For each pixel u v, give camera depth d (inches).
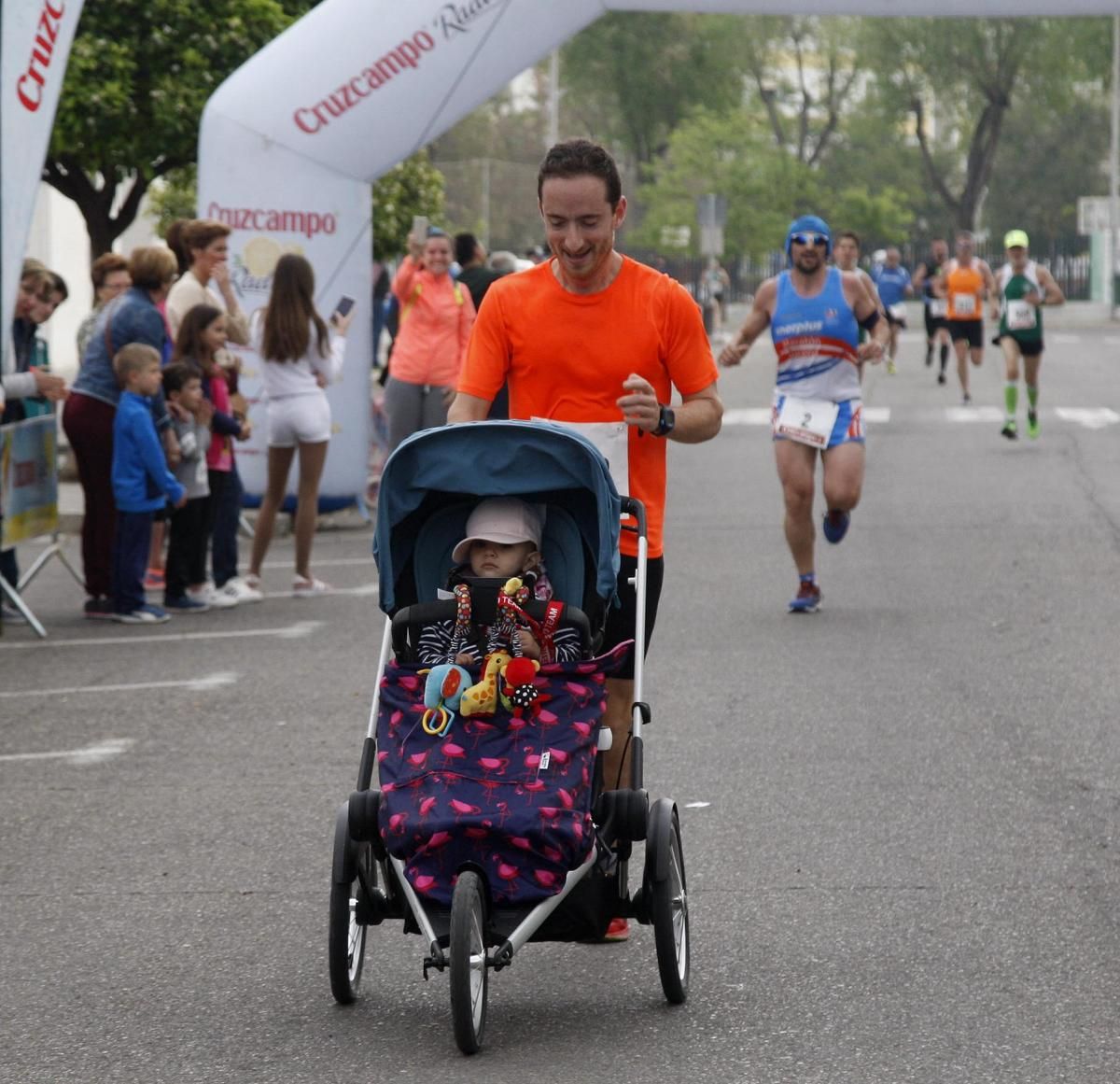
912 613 800.3
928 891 434.3
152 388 828.0
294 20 1424.7
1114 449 1440.7
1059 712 612.7
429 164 1961.1
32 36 806.5
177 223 949.2
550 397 388.2
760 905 427.5
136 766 577.3
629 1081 328.8
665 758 563.2
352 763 572.7
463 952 326.3
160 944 412.2
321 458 892.0
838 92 5974.4
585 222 370.6
